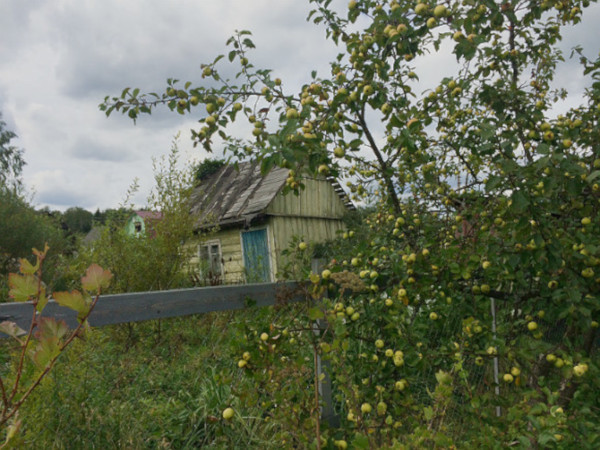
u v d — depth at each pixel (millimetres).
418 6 2289
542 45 2998
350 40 2576
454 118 2928
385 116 2469
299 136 2008
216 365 3090
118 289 5074
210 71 2373
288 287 2355
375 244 2818
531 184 1951
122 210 6059
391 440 2053
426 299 2580
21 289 897
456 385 2275
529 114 2607
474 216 2533
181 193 5965
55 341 906
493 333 2232
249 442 2410
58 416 1981
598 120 2684
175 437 2404
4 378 1959
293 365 2057
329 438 2012
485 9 2262
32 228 7609
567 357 2078
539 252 2109
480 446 1797
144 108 2297
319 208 11906
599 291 2418
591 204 2566
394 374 2359
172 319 3500
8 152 23047
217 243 12078
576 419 1846
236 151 2424
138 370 2674
